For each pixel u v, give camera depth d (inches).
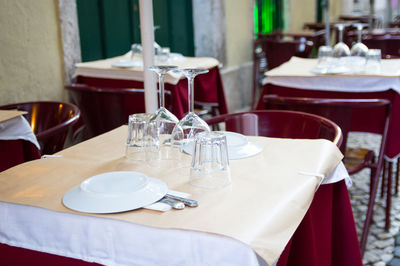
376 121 121.3
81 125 136.9
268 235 39.1
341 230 65.6
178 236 38.8
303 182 50.5
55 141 89.6
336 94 126.9
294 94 132.3
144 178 47.2
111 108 109.4
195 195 46.6
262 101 136.8
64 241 42.6
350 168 100.8
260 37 273.1
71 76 161.9
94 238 41.4
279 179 51.2
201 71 54.7
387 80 119.9
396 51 238.7
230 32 240.4
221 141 48.5
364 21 336.2
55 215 43.0
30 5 145.6
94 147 64.1
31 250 44.8
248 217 41.3
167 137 56.4
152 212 42.3
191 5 222.2
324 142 64.7
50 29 153.7
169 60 159.9
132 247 40.1
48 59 153.8
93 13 176.6
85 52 174.9
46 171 54.3
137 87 146.2
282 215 42.9
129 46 194.4
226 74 234.8
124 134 70.4
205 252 38.1
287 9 312.3
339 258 66.3
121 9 188.2
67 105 97.0
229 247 37.4
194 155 49.2
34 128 100.4
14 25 140.9
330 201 63.3
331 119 95.7
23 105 100.7
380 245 104.6
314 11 353.4
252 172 53.4
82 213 42.3
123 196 44.0
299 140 66.4
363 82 122.6
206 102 163.3
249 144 62.3
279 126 84.4
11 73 141.3
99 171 54.2
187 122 55.1
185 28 223.3
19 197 46.2
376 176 102.6
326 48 141.3
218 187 48.4
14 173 53.7
